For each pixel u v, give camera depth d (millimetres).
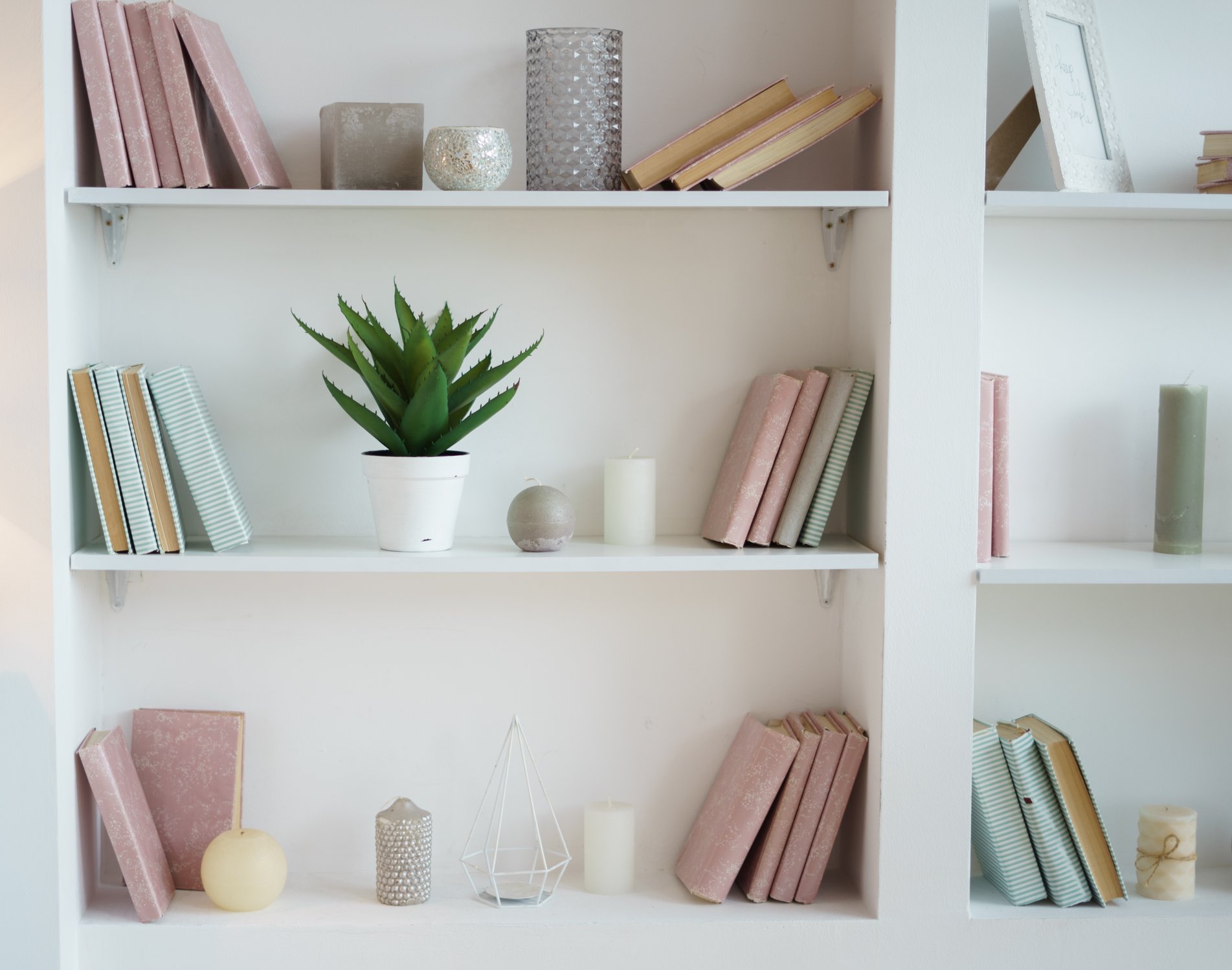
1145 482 1731
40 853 1423
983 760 1550
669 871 1695
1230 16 1691
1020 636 1728
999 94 1669
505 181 1636
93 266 1567
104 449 1454
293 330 1625
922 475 1481
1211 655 1745
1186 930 1541
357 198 1413
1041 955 1528
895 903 1518
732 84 1646
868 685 1564
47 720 1419
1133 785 1732
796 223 1663
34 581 1411
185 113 1435
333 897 1579
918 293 1463
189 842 1586
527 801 1687
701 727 1703
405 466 1464
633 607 1684
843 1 1646
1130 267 1705
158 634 1641
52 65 1389
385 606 1658
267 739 1658
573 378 1661
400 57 1611
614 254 1650
